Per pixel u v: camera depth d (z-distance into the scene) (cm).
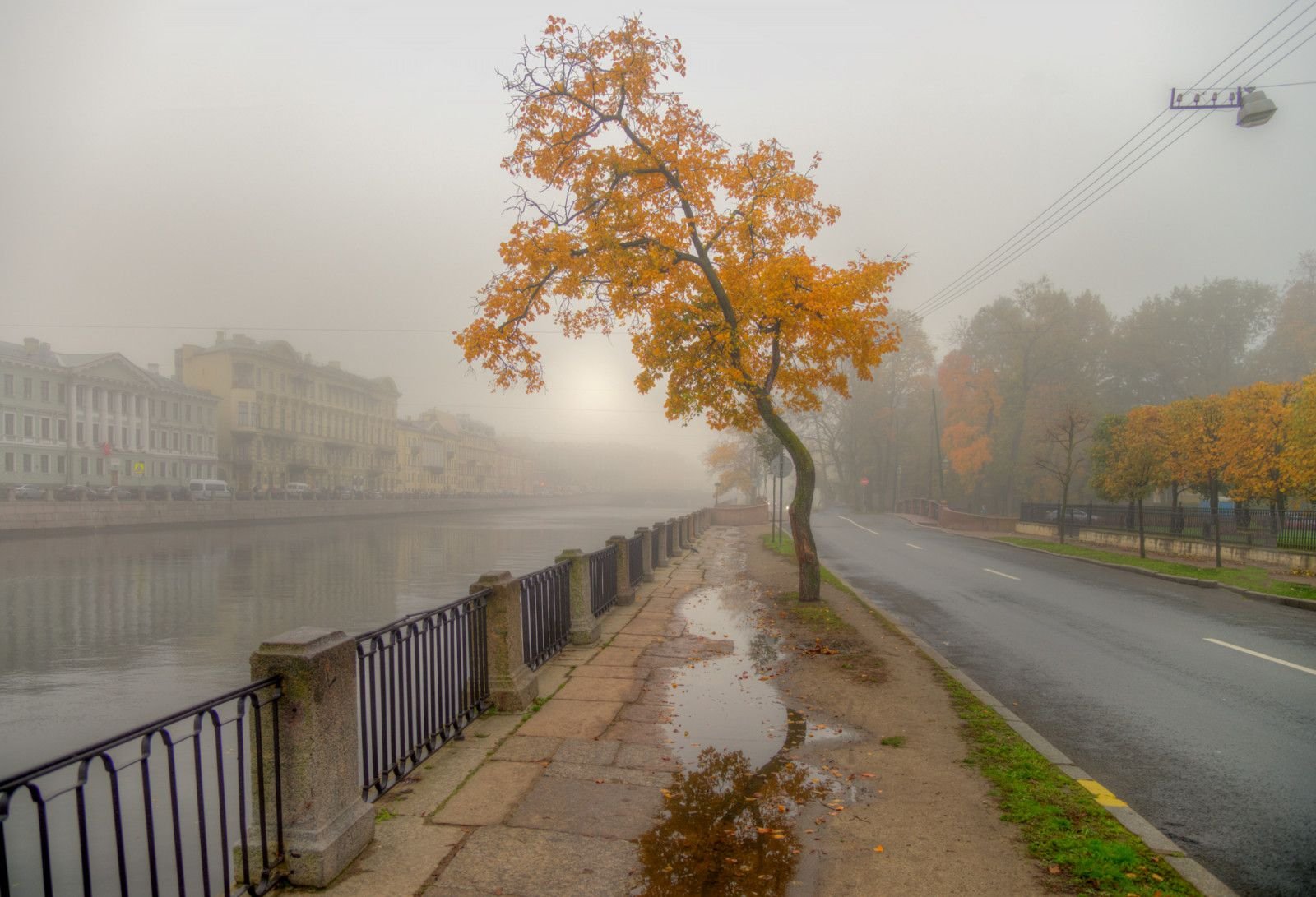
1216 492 2416
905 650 998
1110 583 1845
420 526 6750
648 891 387
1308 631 1211
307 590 2562
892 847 439
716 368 1246
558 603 981
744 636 1084
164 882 640
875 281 1234
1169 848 440
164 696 1298
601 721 679
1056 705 783
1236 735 685
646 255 1219
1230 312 5569
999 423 5672
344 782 414
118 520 4434
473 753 590
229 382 7912
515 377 1297
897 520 5156
